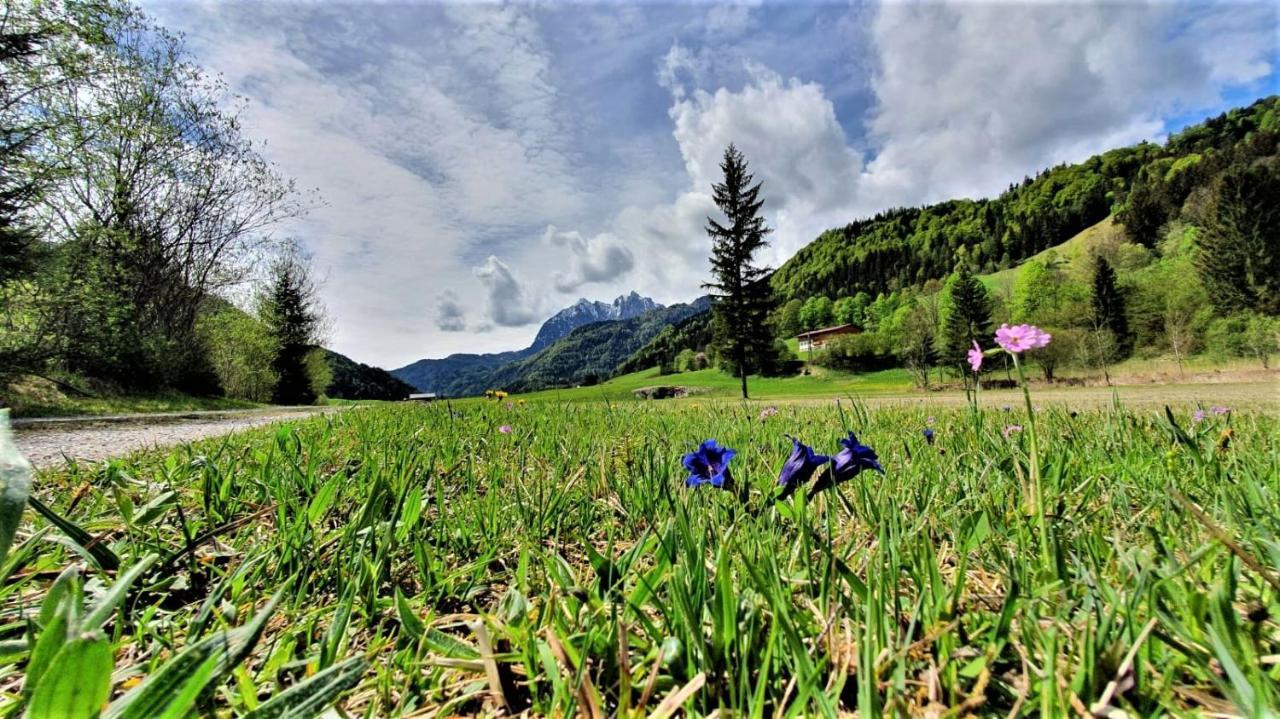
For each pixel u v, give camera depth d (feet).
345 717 2.81
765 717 2.94
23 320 59.72
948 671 3.02
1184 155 447.83
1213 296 181.57
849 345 289.53
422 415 24.98
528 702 3.26
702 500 6.43
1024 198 598.75
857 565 4.70
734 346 175.73
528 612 3.89
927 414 20.45
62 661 1.99
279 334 147.84
